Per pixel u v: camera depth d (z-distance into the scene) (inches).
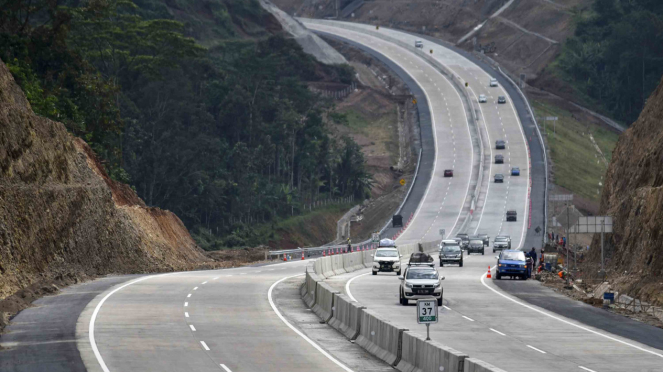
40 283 2787.9
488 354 1720.0
